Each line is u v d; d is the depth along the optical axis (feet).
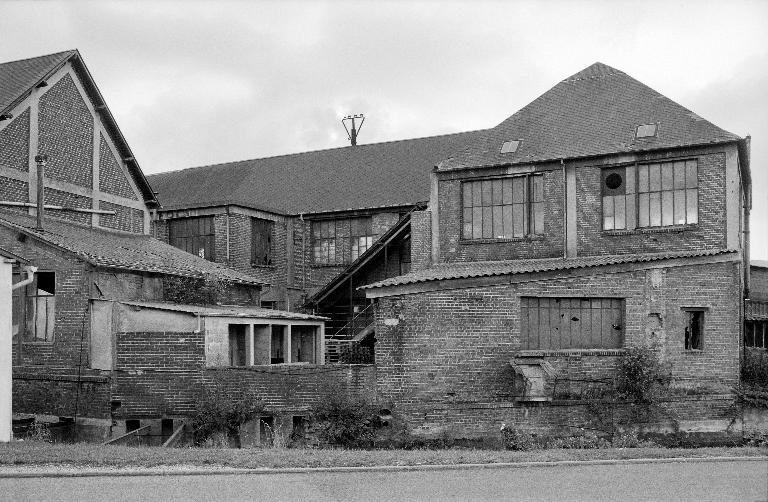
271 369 62.03
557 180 78.23
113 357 64.08
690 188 73.41
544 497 34.86
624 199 76.02
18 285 55.67
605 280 66.95
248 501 34.17
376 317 63.57
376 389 62.64
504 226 80.79
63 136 85.25
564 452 45.55
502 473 39.73
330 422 60.44
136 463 40.93
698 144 72.33
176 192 121.49
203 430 60.44
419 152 112.27
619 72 85.46
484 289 64.23
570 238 77.25
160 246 90.02
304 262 107.34
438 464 41.27
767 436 65.87
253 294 87.86
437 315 63.26
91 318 65.26
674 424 65.57
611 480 38.11
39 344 66.28
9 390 54.65
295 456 43.09
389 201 103.19
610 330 67.36
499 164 80.43
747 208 88.58
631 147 75.46
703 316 69.00
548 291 65.67
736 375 69.05
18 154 79.41
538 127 83.51
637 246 74.74
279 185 115.14
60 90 85.15
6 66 86.53
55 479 38.01
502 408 62.85
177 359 62.80
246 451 45.75
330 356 81.30
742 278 77.61
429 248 83.35
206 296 77.41
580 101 84.28
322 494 35.37
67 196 85.51
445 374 63.05
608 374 65.82
